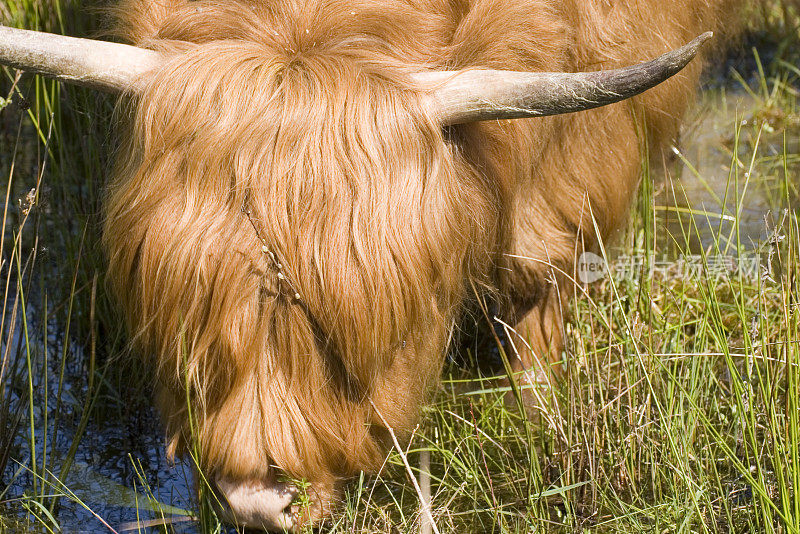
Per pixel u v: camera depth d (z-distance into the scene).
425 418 6.08
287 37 4.69
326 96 4.34
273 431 4.24
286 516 4.42
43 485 5.46
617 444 5.68
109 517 5.55
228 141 4.23
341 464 4.56
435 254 4.51
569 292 6.73
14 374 6.09
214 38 4.71
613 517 5.37
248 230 4.21
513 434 6.11
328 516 4.75
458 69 4.84
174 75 4.39
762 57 11.06
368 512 5.34
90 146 7.04
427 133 4.48
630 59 6.20
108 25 5.64
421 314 4.56
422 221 4.45
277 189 4.21
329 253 4.23
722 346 5.26
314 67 4.45
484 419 6.15
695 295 7.23
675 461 5.25
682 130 8.20
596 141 6.21
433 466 5.85
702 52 7.64
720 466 5.64
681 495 5.20
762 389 5.13
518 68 5.01
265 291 4.21
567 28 5.54
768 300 7.00
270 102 4.29
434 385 5.39
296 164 4.23
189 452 4.66
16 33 4.44
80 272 7.07
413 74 4.65
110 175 5.07
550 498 5.57
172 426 4.80
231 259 4.19
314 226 4.23
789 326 5.05
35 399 6.48
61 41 4.49
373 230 4.29
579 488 5.48
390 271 4.34
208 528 4.90
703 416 5.22
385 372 4.61
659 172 7.87
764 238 7.84
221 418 4.28
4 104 6.07
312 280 4.24
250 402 4.27
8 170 8.44
